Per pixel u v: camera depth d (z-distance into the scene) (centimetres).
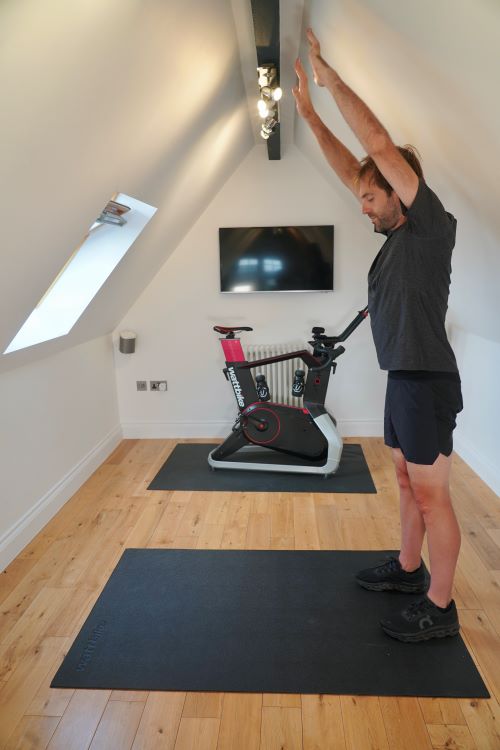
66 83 128
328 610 205
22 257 179
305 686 169
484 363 324
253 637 191
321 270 380
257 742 150
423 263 160
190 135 237
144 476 341
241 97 266
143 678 173
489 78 123
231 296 396
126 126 174
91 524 277
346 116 150
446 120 157
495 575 223
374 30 149
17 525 252
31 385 271
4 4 94
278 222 382
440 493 178
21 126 125
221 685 170
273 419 337
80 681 172
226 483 326
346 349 399
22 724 157
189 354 406
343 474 336
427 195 150
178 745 150
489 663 177
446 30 121
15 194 147
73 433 325
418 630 185
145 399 415
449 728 153
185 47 169
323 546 252
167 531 269
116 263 287
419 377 170
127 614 205
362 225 377
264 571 232
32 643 189
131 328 403
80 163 165
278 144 327
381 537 259
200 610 207
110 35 129
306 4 178
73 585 224
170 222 321
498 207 175
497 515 277
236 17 187
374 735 152
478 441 335
